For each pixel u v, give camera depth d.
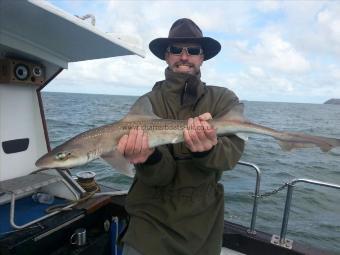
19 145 1.44
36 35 1.16
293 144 1.04
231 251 1.36
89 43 1.21
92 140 1.00
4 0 0.83
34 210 1.34
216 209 0.93
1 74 1.33
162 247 0.86
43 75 1.49
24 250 1.10
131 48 1.24
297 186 3.72
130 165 0.95
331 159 5.92
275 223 2.65
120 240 1.04
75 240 1.29
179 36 1.04
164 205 0.90
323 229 2.62
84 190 1.47
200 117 0.86
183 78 0.99
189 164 0.92
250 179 3.84
